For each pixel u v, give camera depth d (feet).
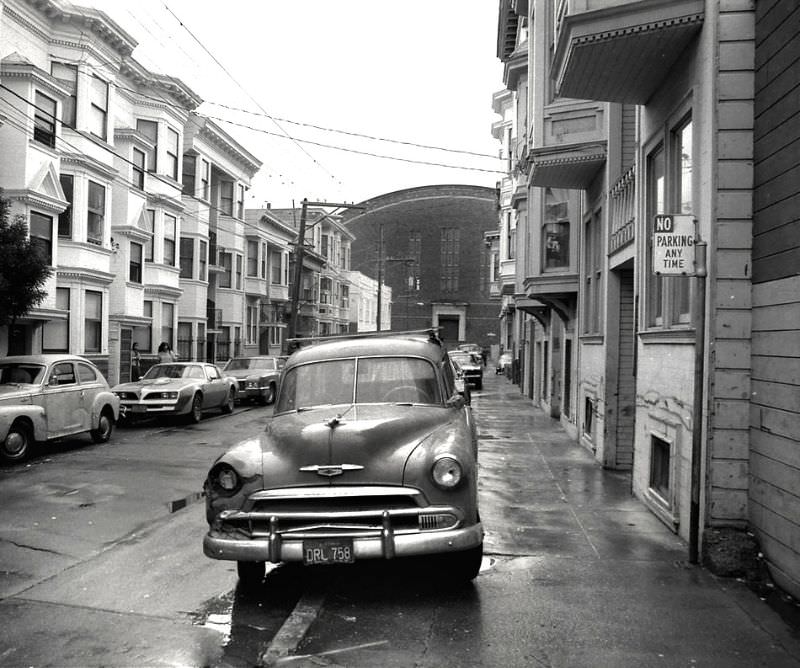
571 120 39.93
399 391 21.35
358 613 16.99
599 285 42.34
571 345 53.47
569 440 49.49
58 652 14.79
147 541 23.80
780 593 18.07
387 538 16.58
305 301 175.73
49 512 28.02
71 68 70.13
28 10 65.51
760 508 19.57
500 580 19.26
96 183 72.79
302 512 17.16
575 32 23.45
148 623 16.48
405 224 352.90
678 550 22.03
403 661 14.32
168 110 92.38
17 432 39.55
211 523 17.85
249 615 17.06
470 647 14.96
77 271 68.28
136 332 89.86
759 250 19.98
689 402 22.38
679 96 24.53
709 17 21.29
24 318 60.29
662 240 20.75
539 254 52.34
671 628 15.88
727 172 20.75
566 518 26.35
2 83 59.77
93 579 19.76
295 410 21.34
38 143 61.31
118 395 59.11
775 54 19.20
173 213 95.30
